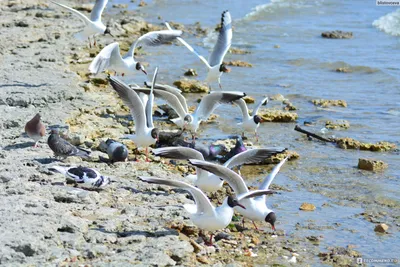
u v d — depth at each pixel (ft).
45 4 116.98
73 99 68.39
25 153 52.90
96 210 44.19
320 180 56.34
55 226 40.32
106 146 55.77
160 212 44.65
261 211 44.65
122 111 69.36
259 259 42.39
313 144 64.90
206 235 44.27
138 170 52.54
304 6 130.93
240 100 64.59
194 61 92.68
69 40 93.30
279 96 78.38
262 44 103.55
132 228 41.91
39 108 64.39
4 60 80.64
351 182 55.98
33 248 37.45
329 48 101.35
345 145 64.13
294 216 49.32
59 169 46.83
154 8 128.47
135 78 83.66
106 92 75.61
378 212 50.47
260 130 68.49
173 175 52.06
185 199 47.60
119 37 101.65
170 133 62.54
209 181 47.14
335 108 75.36
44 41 91.97
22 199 43.45
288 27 114.93
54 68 78.69
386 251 44.27
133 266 36.99
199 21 118.11
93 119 64.85
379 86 83.71
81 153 52.31
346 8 129.59
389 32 111.86
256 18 120.57
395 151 63.31
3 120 59.00
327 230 47.16
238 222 47.55
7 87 68.64
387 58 95.91
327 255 43.29
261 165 59.77
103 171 51.47
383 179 56.65
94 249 38.68
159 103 75.10
